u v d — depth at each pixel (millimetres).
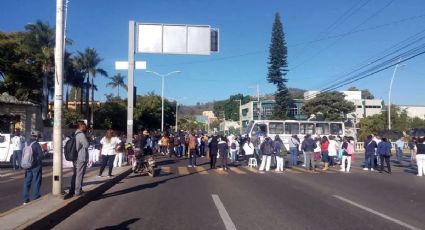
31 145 11750
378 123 71000
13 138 23359
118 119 73312
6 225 8297
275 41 69562
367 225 9734
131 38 27906
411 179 19844
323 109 72062
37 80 59188
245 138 31469
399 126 72250
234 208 11688
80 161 12188
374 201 13148
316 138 30000
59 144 11984
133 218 10320
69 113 59062
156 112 82812
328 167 26109
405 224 9875
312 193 14742
